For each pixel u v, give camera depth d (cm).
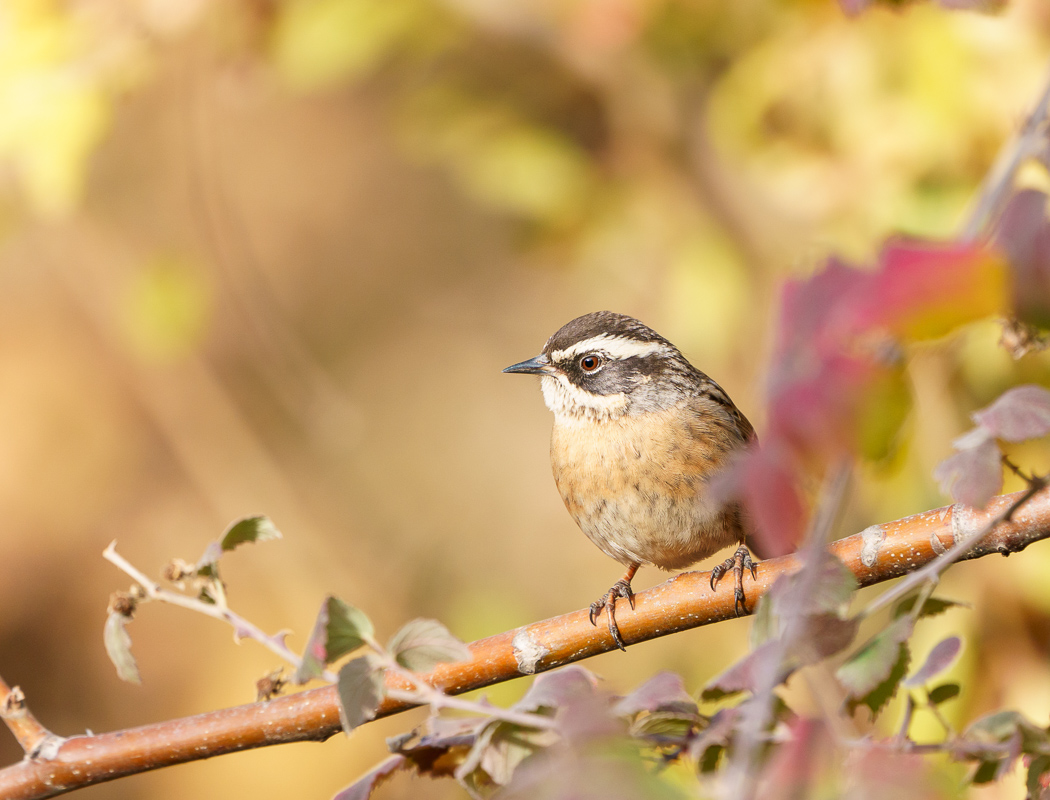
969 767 489
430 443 1808
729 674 408
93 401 1762
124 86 1046
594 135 1217
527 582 1625
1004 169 406
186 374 1628
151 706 1602
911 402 303
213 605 529
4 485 1702
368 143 2030
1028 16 866
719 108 1041
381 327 1939
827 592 403
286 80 1141
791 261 995
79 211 1512
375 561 1666
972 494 405
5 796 585
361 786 502
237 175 1973
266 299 1411
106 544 1705
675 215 1170
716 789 385
